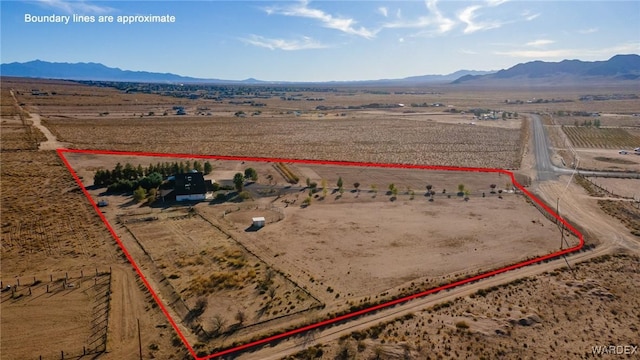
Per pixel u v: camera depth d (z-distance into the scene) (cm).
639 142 12238
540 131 14112
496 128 14812
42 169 7875
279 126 15075
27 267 3988
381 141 12050
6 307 3312
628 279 3991
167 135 12525
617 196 6856
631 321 3303
